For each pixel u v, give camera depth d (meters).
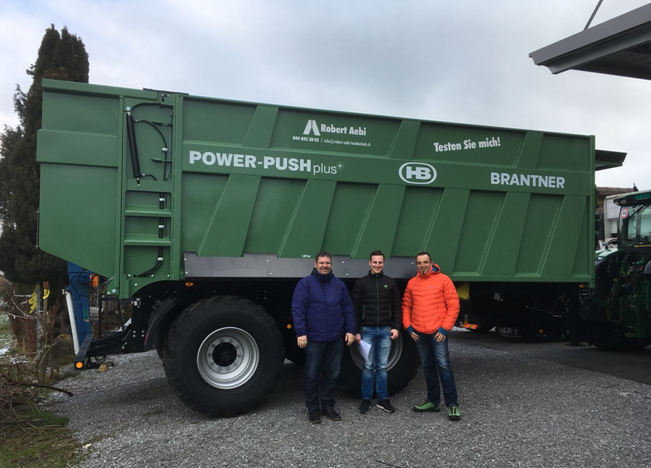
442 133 5.77
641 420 4.48
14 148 9.01
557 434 4.12
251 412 4.84
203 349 4.64
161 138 4.76
